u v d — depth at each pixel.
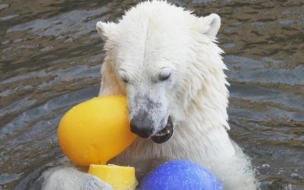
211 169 15.42
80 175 14.01
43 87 20.48
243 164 15.85
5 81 20.92
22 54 22.56
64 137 13.81
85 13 24.94
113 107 13.81
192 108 15.02
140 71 13.70
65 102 19.72
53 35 23.66
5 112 19.20
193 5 25.38
